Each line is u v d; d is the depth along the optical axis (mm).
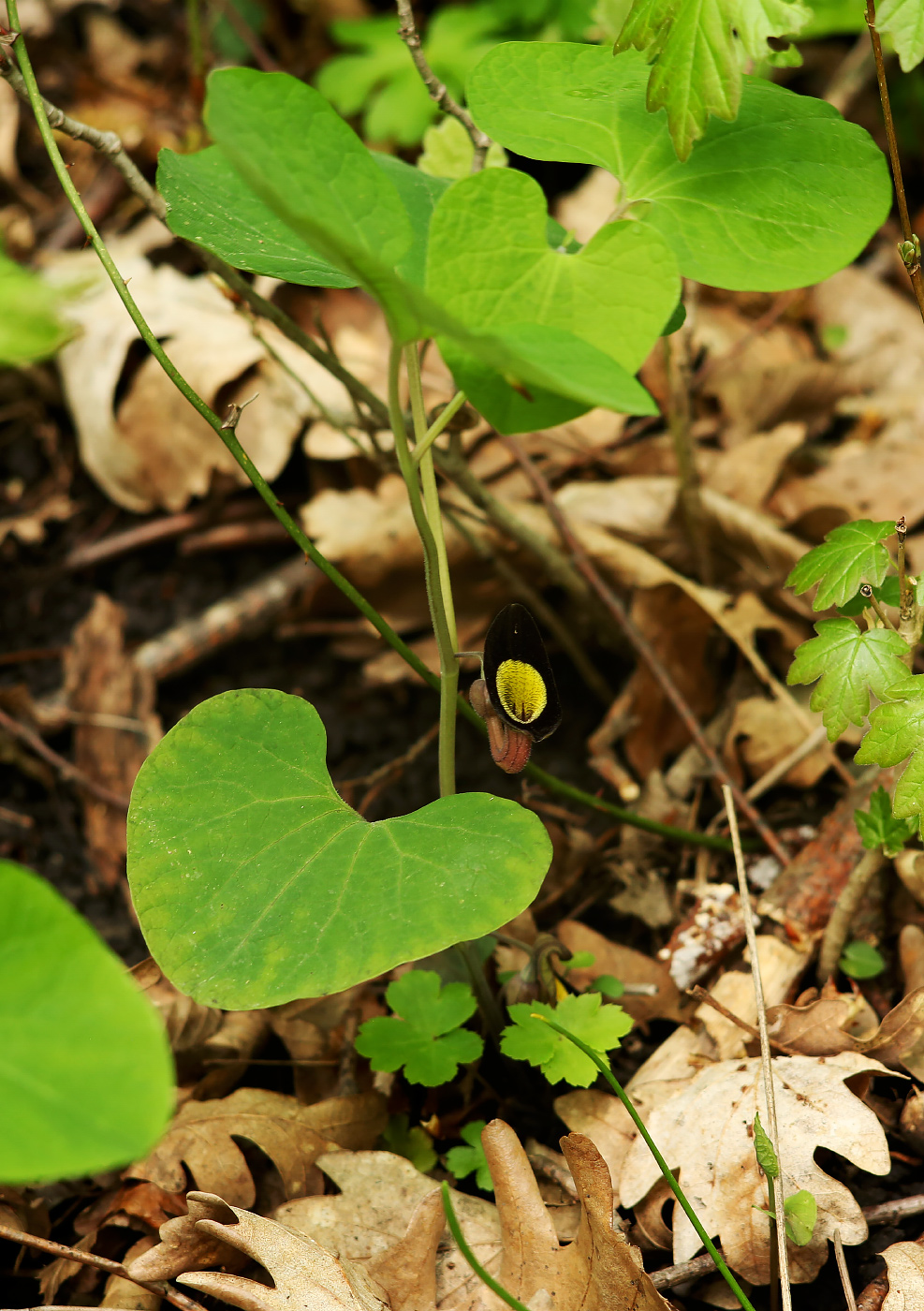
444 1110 847
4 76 816
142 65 1495
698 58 735
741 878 823
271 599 1056
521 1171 794
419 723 1006
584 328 727
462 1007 821
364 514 1021
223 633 1040
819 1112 811
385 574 1020
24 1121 672
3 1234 782
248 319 902
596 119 760
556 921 914
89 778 974
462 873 752
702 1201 803
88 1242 818
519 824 760
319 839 769
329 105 729
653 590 976
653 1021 873
